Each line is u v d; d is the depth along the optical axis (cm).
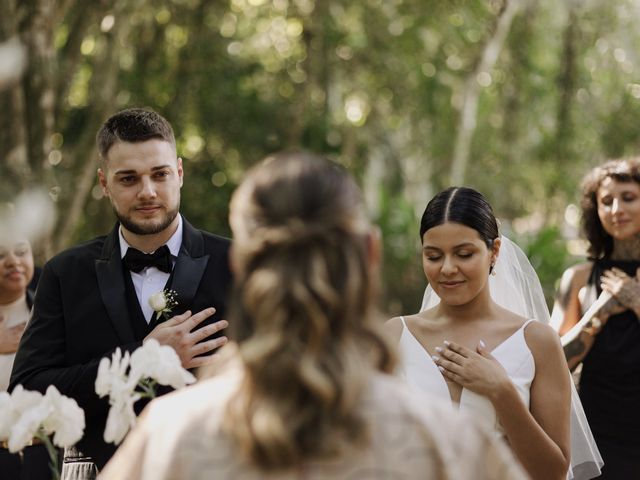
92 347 326
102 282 331
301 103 1323
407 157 1570
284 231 145
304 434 139
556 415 303
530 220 1706
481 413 295
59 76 997
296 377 140
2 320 405
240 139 1341
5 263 402
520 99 1484
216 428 145
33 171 807
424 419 145
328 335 143
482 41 1377
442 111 1421
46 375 321
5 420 229
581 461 360
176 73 1297
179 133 1301
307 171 150
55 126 1028
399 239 1366
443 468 143
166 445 147
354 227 148
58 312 333
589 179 443
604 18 1436
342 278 145
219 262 337
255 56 1384
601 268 439
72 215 984
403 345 319
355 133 1483
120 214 325
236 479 141
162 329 299
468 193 312
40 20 816
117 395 223
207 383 154
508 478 148
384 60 1348
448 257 305
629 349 409
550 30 1516
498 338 312
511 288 365
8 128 743
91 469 324
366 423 141
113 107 1091
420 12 1328
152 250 334
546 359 308
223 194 1339
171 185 326
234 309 150
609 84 1496
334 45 1320
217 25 1314
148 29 1274
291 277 143
